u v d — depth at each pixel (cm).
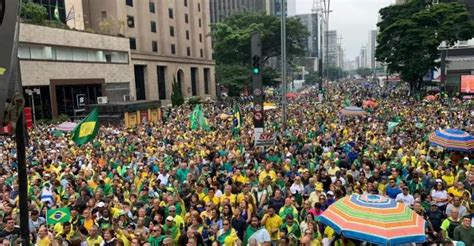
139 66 6316
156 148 2088
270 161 1548
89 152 2006
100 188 1263
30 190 1268
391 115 3394
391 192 1184
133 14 6291
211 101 7194
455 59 6475
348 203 771
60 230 980
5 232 898
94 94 5038
